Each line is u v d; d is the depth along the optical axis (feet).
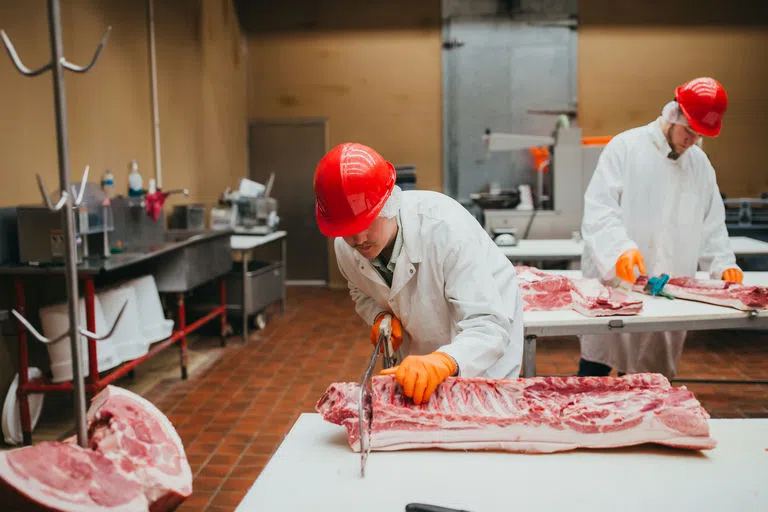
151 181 16.40
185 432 11.60
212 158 22.38
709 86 9.49
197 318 19.01
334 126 25.43
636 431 4.99
